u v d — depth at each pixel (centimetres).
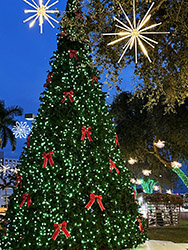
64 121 517
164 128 1136
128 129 1395
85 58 581
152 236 1052
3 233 514
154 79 516
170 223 1308
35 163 508
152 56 496
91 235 466
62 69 572
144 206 1352
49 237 458
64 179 481
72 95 535
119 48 480
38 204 479
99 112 546
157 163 1603
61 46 593
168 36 556
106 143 528
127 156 1420
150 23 498
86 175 489
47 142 508
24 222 486
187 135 1073
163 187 2269
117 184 521
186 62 503
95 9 443
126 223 503
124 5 450
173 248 653
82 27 473
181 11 479
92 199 476
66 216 466
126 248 505
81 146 504
